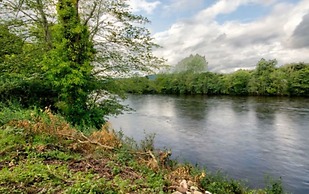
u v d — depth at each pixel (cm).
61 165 525
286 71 6512
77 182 423
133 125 2775
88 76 1280
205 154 1756
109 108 1414
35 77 1202
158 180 521
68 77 1166
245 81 6931
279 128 2538
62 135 710
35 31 1348
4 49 1298
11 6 1253
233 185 802
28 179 432
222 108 4062
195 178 645
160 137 2223
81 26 1228
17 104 1045
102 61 1396
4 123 745
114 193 417
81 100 1242
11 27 1291
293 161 1619
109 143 727
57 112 1254
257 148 1898
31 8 1278
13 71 1253
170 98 6031
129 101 5312
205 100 5462
